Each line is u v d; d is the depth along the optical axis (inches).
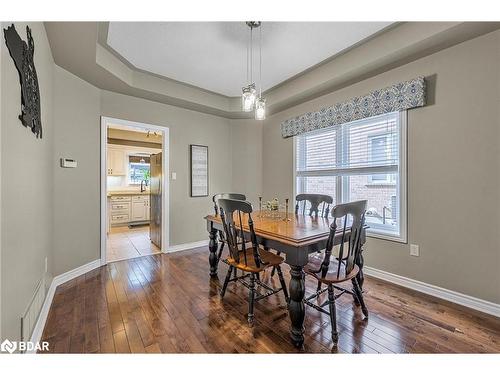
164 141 144.1
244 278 92.3
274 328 67.9
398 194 98.0
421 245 89.9
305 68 115.8
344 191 122.6
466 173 78.9
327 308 77.2
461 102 79.7
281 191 157.8
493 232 73.9
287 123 148.5
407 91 90.7
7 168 43.0
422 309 77.3
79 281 100.7
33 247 61.1
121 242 172.2
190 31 86.1
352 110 110.8
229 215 75.8
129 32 86.4
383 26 83.4
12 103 45.1
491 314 73.6
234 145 175.8
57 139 96.7
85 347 59.8
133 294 89.0
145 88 122.3
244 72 120.3
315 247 63.5
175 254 141.9
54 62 93.6
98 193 118.4
